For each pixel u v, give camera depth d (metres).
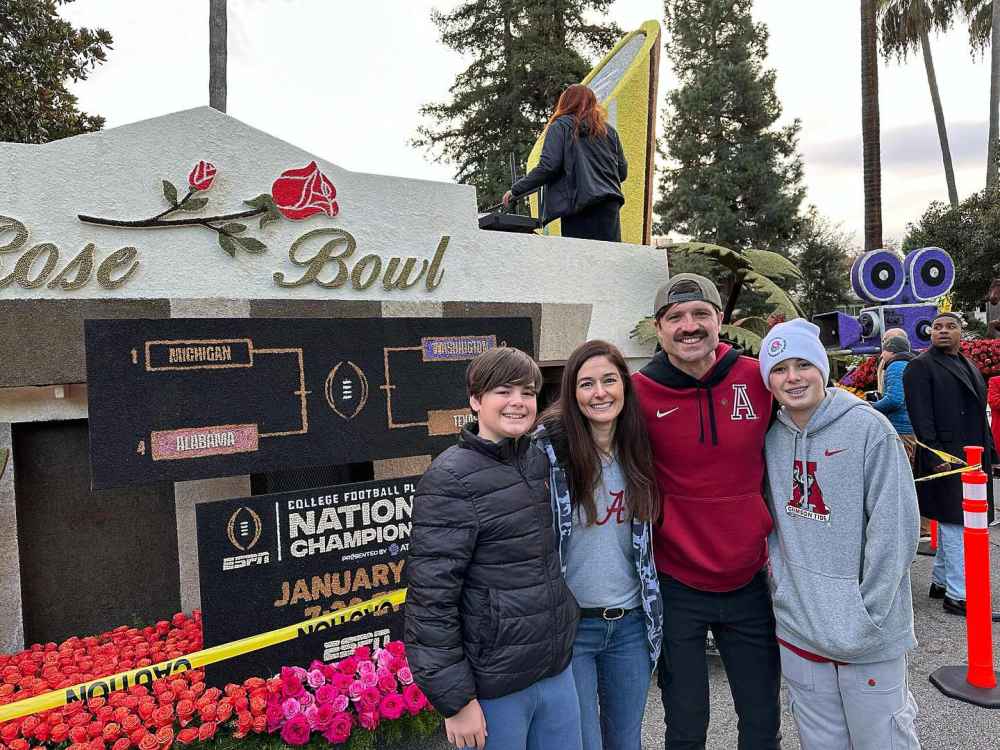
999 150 20.19
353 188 4.20
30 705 2.40
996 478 7.68
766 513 2.31
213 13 8.67
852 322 11.40
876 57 16.83
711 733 3.13
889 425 2.13
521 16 21.95
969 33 21.75
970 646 3.38
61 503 3.69
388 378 3.66
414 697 2.96
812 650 2.20
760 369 2.25
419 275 4.45
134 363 2.99
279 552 3.16
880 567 2.09
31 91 10.97
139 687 2.90
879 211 16.88
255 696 2.82
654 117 7.71
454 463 1.92
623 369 2.21
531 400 1.99
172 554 3.97
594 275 5.38
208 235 3.74
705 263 18.14
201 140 3.71
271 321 3.33
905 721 2.16
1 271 3.24
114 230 3.50
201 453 3.13
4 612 3.37
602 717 2.34
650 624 2.23
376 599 3.22
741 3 25.16
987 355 8.89
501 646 1.88
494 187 20.94
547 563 2.00
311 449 3.40
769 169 23.95
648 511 2.22
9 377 3.22
